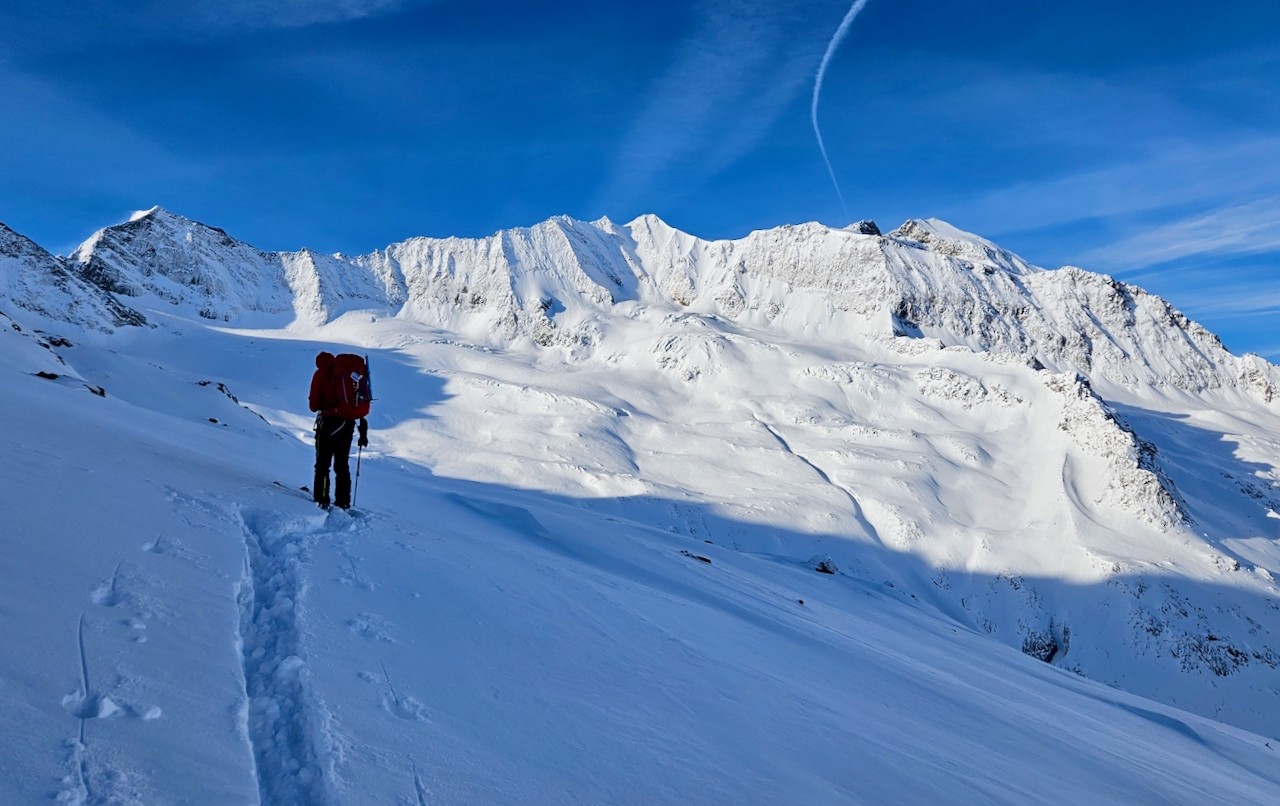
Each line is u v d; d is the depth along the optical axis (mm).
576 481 155250
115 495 6098
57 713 2785
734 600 16578
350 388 10117
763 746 5242
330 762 3104
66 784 2385
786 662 9781
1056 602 131750
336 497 10125
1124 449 175875
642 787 3910
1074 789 7641
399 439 187250
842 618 21359
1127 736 15680
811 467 178625
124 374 46562
